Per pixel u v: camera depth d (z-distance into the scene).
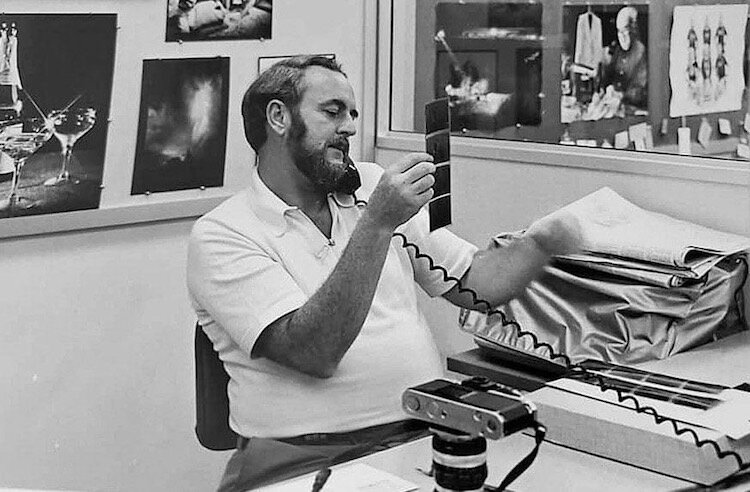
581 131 2.43
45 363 2.29
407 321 1.97
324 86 1.95
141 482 2.48
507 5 2.53
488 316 2.00
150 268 2.44
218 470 2.60
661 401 1.55
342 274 1.75
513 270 2.03
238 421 1.89
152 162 2.38
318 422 1.86
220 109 2.48
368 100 2.76
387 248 1.76
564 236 2.04
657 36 2.28
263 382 1.87
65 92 2.22
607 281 1.97
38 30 2.17
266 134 1.95
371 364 1.89
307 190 1.95
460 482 1.09
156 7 2.34
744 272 2.09
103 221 2.32
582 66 2.41
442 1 2.64
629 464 1.45
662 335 1.93
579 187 2.39
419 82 2.72
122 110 2.31
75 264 2.31
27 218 2.20
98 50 2.26
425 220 2.06
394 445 1.54
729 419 1.47
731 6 2.14
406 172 1.74
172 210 2.43
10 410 2.25
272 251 1.90
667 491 1.38
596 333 1.93
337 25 2.68
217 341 1.93
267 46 2.55
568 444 1.51
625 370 1.77
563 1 2.43
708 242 2.07
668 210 2.25
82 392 2.36
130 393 2.44
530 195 2.48
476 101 2.62
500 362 1.95
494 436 1.08
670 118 2.28
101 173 2.30
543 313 1.98
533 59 2.50
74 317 2.32
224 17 2.46
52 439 2.32
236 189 2.54
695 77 2.22
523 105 2.53
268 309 1.82
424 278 2.08
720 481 1.40
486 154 2.54
